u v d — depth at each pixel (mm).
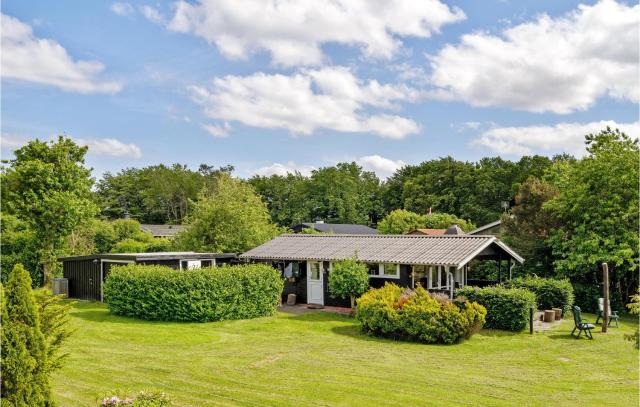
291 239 29547
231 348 16266
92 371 13078
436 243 23781
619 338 18359
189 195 96625
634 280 27281
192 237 33969
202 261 28172
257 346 16609
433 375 13234
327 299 25641
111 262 26781
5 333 8047
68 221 33688
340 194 88438
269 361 14484
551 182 35219
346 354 15625
